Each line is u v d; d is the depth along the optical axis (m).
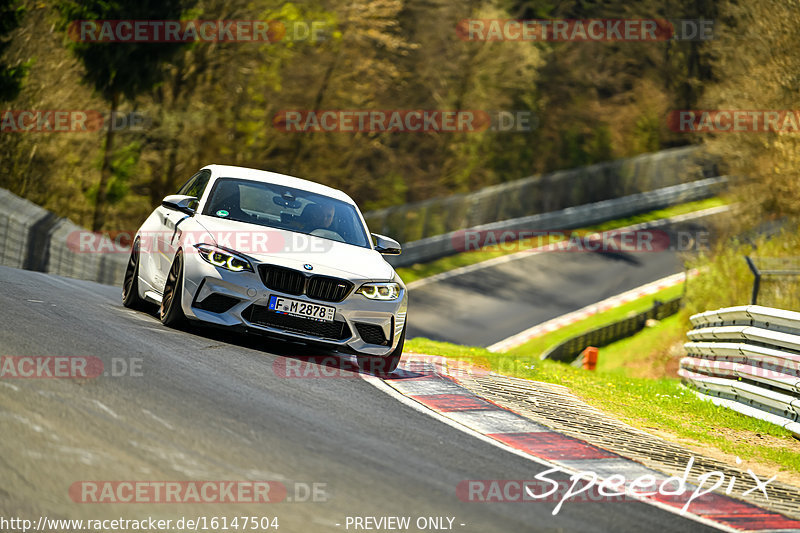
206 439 17.44
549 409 29.78
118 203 120.00
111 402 18.64
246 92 141.88
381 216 148.00
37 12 105.06
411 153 186.12
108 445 15.91
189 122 128.88
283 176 35.06
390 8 153.50
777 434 33.41
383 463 18.34
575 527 16.34
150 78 108.12
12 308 27.00
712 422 34.59
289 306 27.88
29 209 63.00
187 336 28.70
